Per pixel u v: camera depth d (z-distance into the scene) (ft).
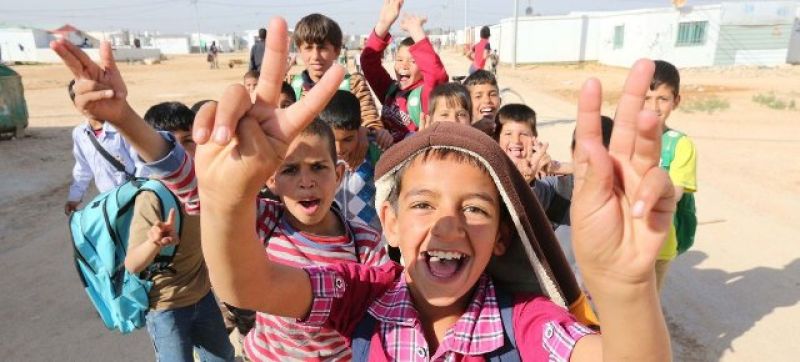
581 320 4.58
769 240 18.71
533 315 4.18
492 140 4.13
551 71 112.06
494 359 4.14
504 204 4.31
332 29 13.20
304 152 6.99
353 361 4.50
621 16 119.03
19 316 14.15
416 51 14.28
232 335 13.00
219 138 3.19
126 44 309.83
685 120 45.75
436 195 4.10
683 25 105.40
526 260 4.38
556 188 9.57
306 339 6.68
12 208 23.50
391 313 4.48
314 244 7.25
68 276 16.53
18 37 207.31
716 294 14.99
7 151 35.47
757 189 24.80
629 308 3.04
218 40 350.43
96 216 8.20
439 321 4.51
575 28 131.85
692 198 10.73
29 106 59.41
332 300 4.61
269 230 7.47
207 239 3.70
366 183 10.29
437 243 4.06
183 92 73.31
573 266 9.30
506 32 141.59
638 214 2.75
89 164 12.53
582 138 2.96
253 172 3.35
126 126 6.12
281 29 3.38
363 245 7.66
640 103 2.93
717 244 18.48
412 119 14.79
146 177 8.56
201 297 9.05
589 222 2.94
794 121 44.29
